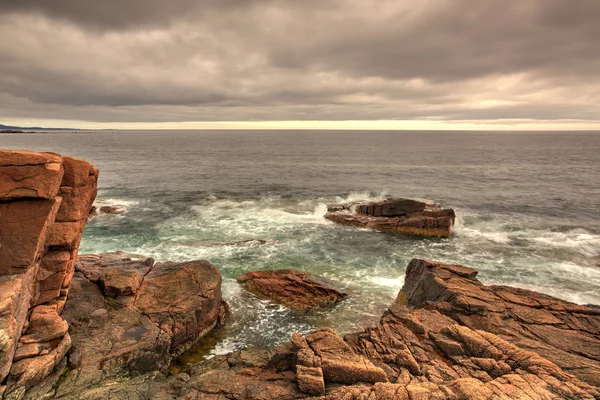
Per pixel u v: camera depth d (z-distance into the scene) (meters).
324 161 99.62
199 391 10.68
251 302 20.12
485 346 12.67
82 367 11.64
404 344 13.17
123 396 10.48
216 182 62.72
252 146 166.75
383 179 67.88
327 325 18.02
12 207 11.82
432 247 30.17
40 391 10.30
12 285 11.02
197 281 18.27
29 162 11.77
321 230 34.38
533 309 16.17
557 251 29.12
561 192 55.00
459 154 121.56
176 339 14.97
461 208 45.00
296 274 22.38
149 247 28.42
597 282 23.34
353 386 10.47
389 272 25.02
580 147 160.75
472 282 18.89
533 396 9.90
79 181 14.12
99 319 14.23
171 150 137.38
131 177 66.69
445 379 11.20
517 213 42.41
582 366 11.91
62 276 13.67
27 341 11.27
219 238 31.42
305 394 10.40
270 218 38.66
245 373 12.02
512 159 104.88
